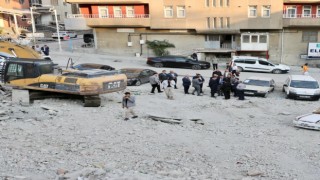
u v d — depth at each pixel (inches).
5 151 470.9
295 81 1034.7
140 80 1162.0
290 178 437.7
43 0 2866.6
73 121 679.1
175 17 1742.1
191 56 1649.9
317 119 687.1
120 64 1581.0
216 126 701.9
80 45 2076.8
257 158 515.2
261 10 1648.6
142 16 1782.7
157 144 567.2
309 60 1675.7
